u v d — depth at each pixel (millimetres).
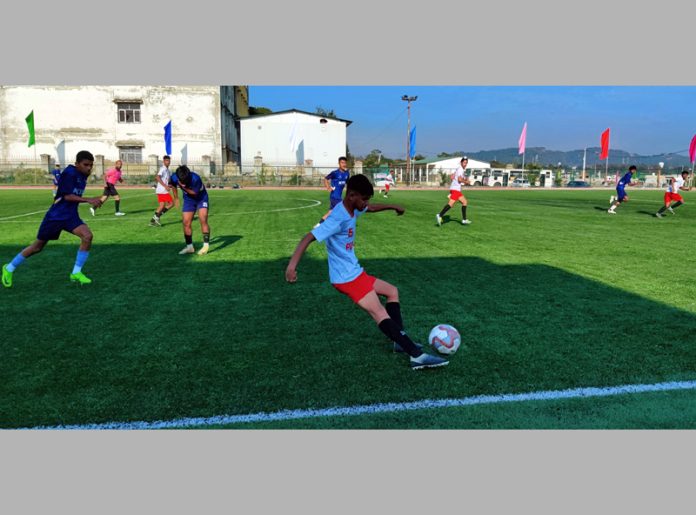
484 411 3424
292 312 5484
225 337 4734
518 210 18531
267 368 4047
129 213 16266
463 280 6996
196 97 43438
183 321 5203
